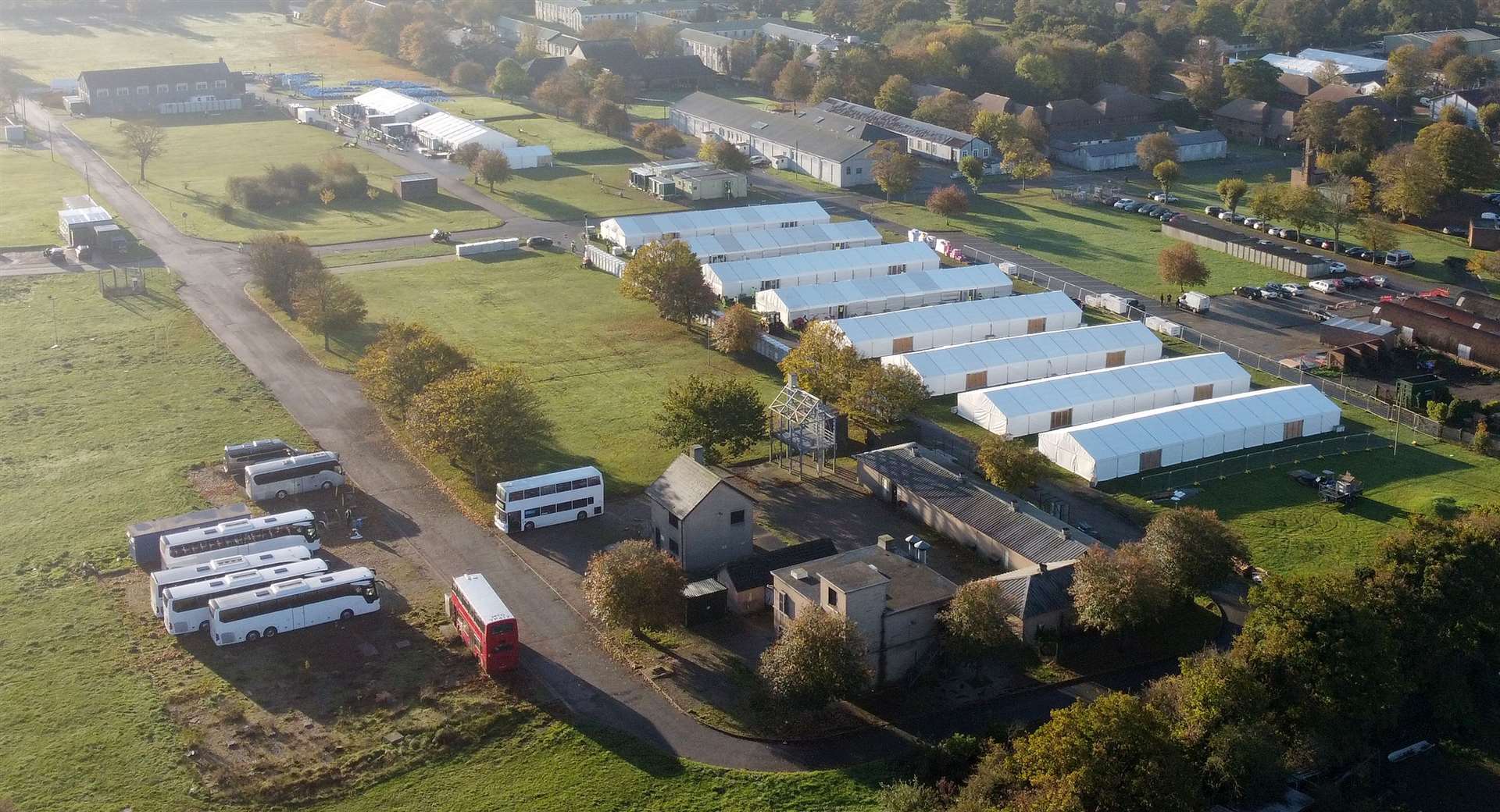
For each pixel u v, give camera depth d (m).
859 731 82.38
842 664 80.81
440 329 160.38
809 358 133.38
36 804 73.75
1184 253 175.12
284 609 91.56
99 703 83.31
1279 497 118.12
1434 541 90.44
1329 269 189.38
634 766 78.19
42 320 162.50
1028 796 69.50
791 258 184.75
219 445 125.75
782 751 80.12
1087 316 171.62
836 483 119.62
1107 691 87.25
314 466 115.12
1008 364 146.88
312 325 154.25
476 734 81.00
